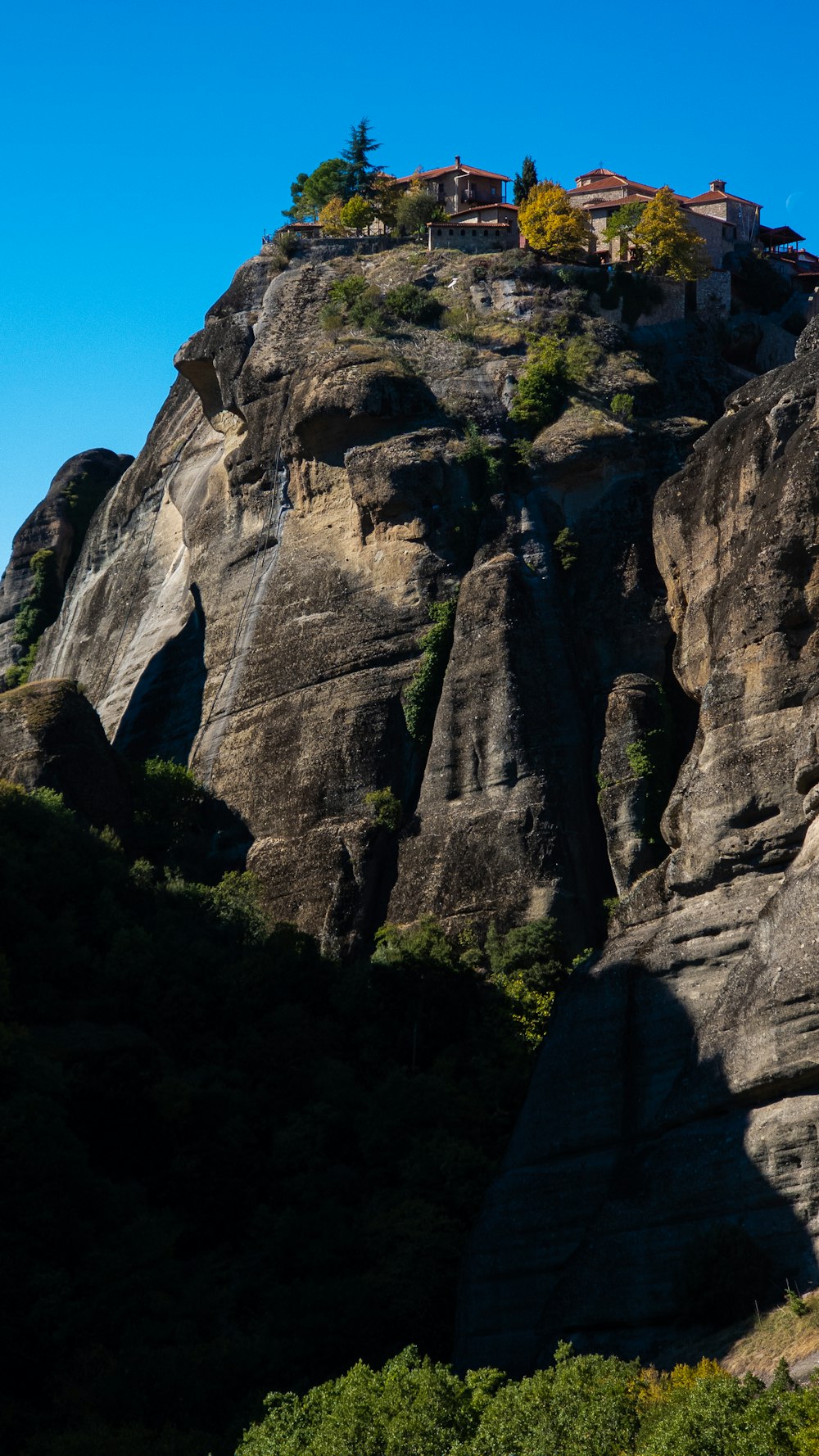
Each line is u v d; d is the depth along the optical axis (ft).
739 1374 160.15
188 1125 236.63
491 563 304.30
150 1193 228.84
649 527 313.32
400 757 301.84
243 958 269.44
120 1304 199.00
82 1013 250.37
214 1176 229.25
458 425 325.83
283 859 299.38
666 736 291.58
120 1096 232.73
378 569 315.99
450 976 267.39
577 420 323.78
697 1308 175.83
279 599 325.62
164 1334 196.95
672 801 223.10
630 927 221.25
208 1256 220.02
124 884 279.28
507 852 281.74
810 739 200.23
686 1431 131.34
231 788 314.96
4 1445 180.96
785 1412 130.21
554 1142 209.26
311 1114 241.76
